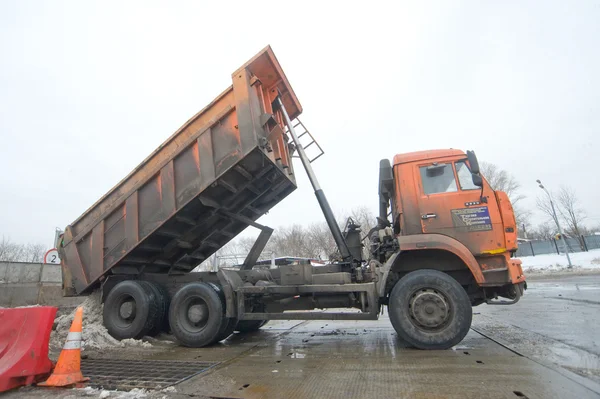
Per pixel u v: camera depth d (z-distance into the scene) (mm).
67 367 3906
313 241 34938
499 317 7941
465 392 3156
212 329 6039
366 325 8102
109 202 7191
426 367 4047
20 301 12039
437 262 5543
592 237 41750
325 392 3338
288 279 6188
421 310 5051
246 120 5871
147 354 5613
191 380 3928
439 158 5805
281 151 7176
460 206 5469
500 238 5219
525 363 4023
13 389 3721
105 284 7148
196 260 8945
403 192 5781
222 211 7082
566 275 24812
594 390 3088
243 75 6027
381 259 6125
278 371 4199
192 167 6430
